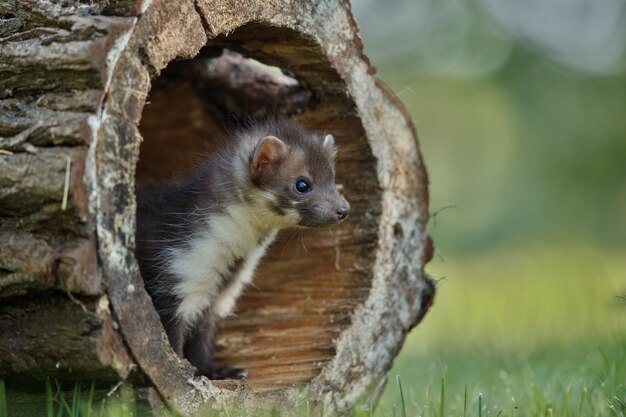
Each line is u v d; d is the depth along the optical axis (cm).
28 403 886
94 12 858
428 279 1201
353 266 1152
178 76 1337
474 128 3441
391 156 1148
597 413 1046
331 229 1175
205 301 1112
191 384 898
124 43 837
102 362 807
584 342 1589
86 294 793
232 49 1157
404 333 1173
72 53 809
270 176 1112
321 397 1060
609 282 2048
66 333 807
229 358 1160
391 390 1347
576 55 3288
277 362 1123
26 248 794
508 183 3441
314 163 1119
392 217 1149
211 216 1105
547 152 3344
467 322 1952
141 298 844
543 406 1085
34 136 801
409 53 3397
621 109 3247
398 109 1156
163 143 1470
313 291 1174
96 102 811
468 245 3422
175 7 891
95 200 804
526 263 2941
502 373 1323
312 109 1181
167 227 1101
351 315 1113
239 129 1238
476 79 3353
